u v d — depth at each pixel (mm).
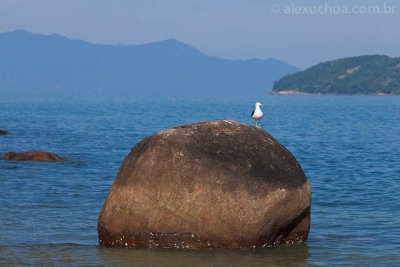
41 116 109375
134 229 18312
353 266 17188
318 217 23703
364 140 63562
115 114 123188
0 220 22438
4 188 29438
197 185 17797
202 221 17859
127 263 17062
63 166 37938
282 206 18031
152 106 182000
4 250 18453
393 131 78312
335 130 79688
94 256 17734
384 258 17969
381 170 38531
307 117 116875
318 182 33156
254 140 18547
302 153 49594
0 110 135500
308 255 18094
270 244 18547
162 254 17750
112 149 51031
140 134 69062
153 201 18031
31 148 51562
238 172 17891
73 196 27562
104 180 32562
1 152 48125
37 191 28734
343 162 43094
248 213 17828
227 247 18062
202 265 16891
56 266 16875
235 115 126438
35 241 19594
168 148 18109
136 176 18250
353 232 21172
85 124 87125
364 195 28875
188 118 110812
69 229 21219
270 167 18172
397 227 21953
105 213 18797
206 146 18141
